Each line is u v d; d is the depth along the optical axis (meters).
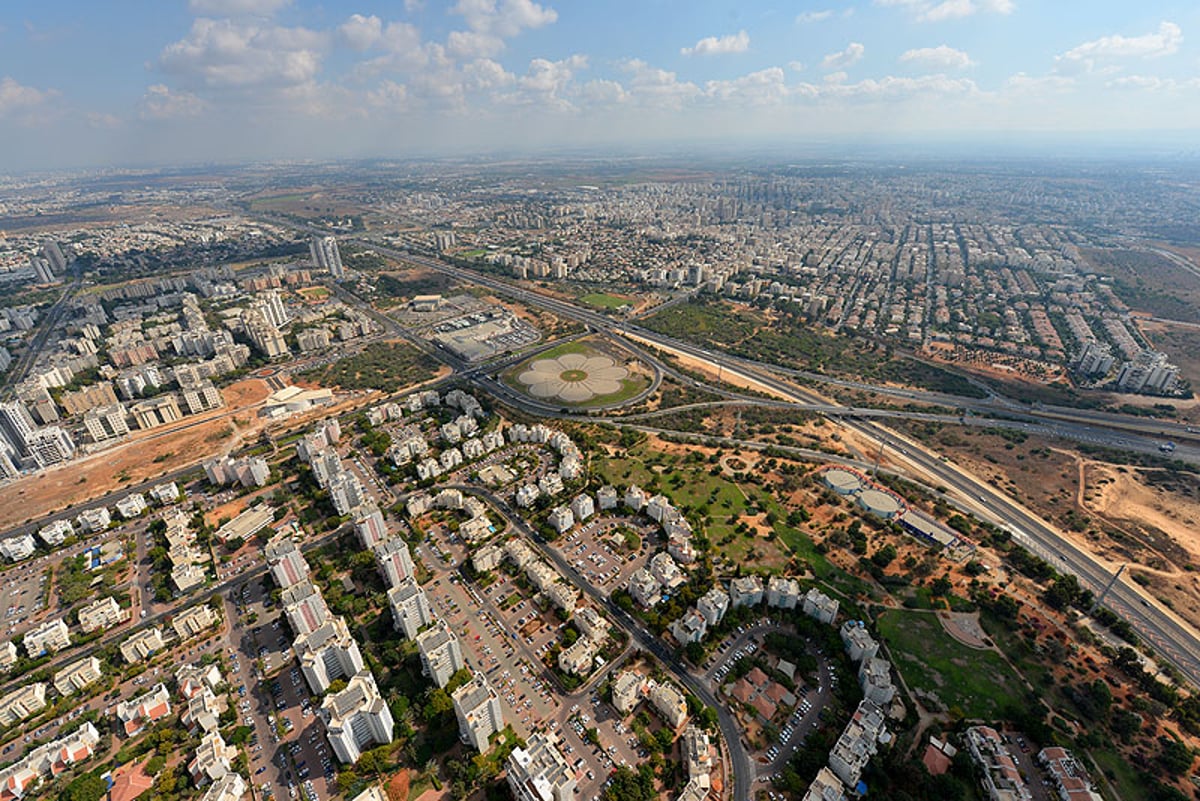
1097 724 192.75
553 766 169.38
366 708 184.00
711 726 193.50
